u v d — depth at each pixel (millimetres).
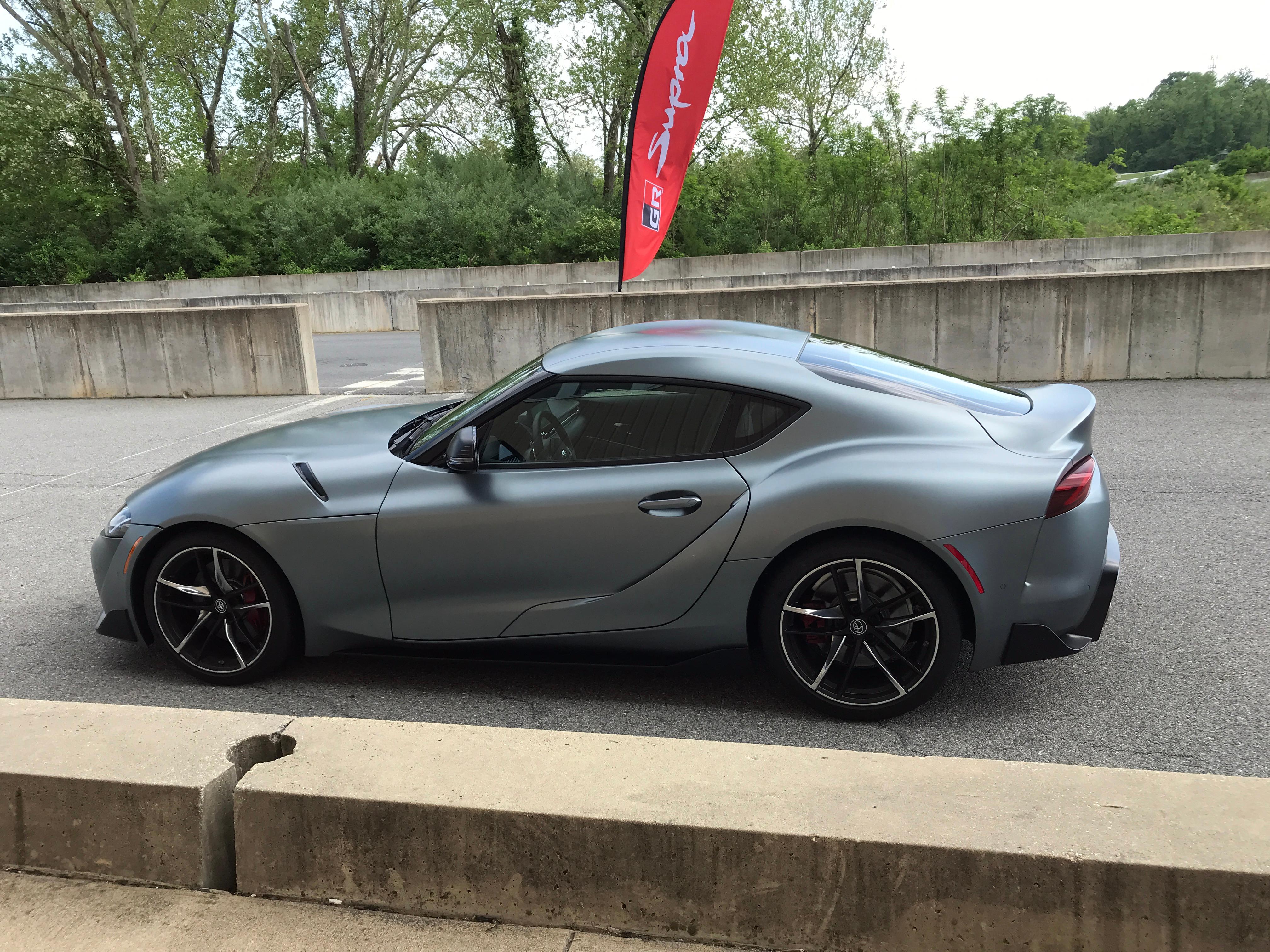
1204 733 3152
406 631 3518
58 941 2205
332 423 4312
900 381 3475
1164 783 2205
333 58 41500
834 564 3141
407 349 17688
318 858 2305
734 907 2113
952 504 3029
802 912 2084
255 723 2639
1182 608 4258
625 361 3439
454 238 35469
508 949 2131
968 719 3299
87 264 35844
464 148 40781
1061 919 1968
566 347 3803
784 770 2326
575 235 34750
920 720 3303
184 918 2268
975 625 3098
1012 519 3035
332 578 3498
